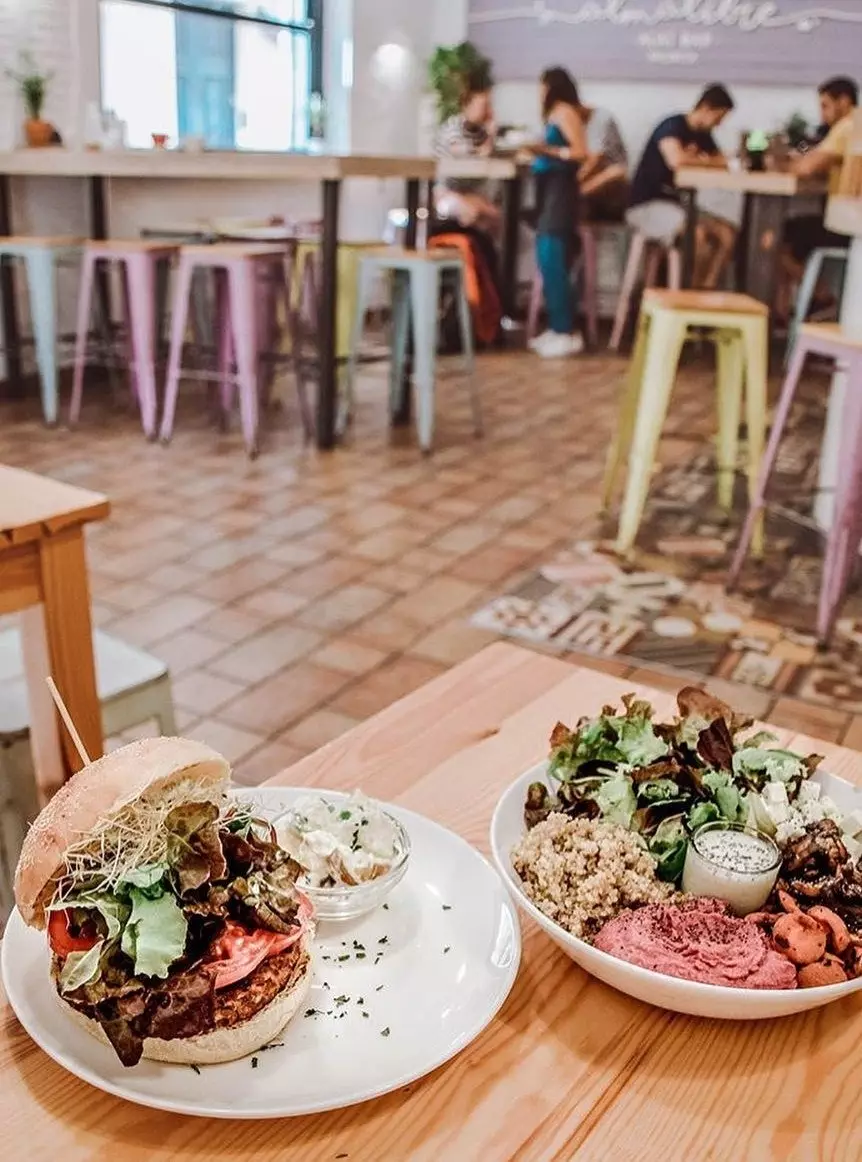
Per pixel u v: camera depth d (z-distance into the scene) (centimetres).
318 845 95
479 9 737
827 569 302
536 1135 74
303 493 419
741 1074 80
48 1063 78
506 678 138
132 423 517
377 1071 78
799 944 84
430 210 678
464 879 98
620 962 82
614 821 95
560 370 668
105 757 80
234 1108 72
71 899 75
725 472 412
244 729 250
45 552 145
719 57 673
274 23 707
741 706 270
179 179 625
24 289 559
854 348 289
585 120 704
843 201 321
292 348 511
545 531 389
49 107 560
